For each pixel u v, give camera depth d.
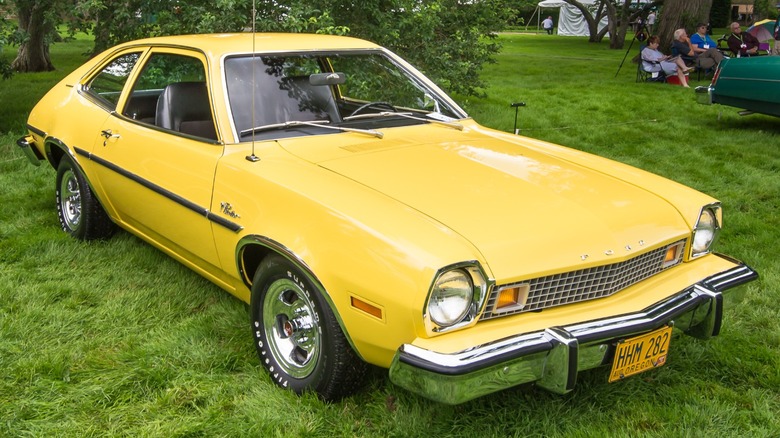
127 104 4.22
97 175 4.34
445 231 2.58
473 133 3.91
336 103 3.91
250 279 3.30
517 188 3.02
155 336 3.58
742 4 44.75
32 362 3.26
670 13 17.91
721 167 7.53
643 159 7.89
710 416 2.96
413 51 9.51
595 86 14.38
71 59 18.16
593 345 2.60
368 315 2.56
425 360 2.34
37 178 6.36
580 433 2.78
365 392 3.04
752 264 4.70
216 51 3.66
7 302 3.92
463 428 2.83
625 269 2.86
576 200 2.98
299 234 2.82
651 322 2.69
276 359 3.12
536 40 34.31
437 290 2.42
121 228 5.00
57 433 2.79
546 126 9.83
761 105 9.34
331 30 7.60
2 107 10.21
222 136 3.41
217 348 3.45
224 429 2.82
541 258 2.60
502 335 2.47
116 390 3.08
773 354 3.47
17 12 9.57
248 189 3.13
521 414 2.92
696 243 3.18
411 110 4.07
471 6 10.70
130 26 8.11
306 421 2.85
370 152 3.34
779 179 7.05
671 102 12.14
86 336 3.60
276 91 3.66
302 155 3.29
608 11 27.89
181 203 3.51
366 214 2.69
